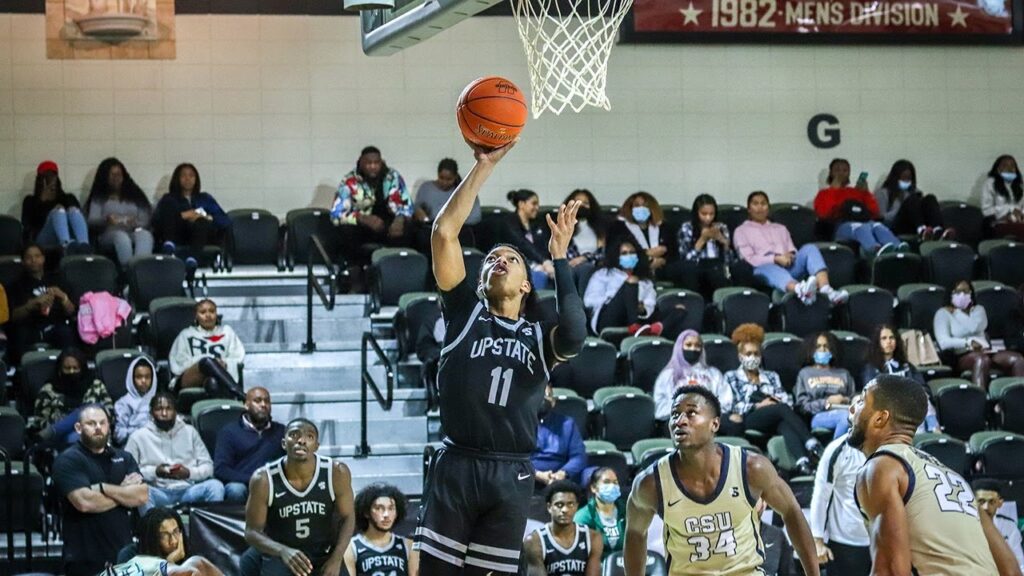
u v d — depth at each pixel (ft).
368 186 44.42
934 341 41.88
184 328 38.34
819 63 51.01
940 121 51.52
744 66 50.57
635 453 33.68
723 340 38.29
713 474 18.31
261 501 25.75
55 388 35.45
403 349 39.17
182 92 47.42
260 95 47.88
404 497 27.73
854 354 39.06
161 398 32.27
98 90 46.85
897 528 15.11
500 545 15.66
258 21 47.93
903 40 50.83
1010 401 37.93
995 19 51.34
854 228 47.14
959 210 49.65
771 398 35.83
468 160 48.96
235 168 47.62
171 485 31.60
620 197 49.73
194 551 28.86
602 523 29.73
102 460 30.19
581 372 37.58
